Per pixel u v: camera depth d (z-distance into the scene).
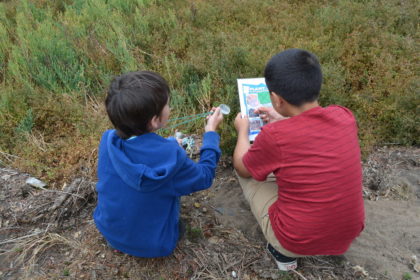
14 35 4.36
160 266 2.21
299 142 1.68
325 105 3.26
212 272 2.20
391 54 3.77
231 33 4.14
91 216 2.56
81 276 2.16
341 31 4.07
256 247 2.35
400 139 3.14
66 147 3.07
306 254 1.93
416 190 2.74
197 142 3.12
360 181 1.78
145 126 1.77
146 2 4.92
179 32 4.21
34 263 2.24
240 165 2.23
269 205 2.10
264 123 2.65
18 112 3.32
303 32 4.14
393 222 2.48
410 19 4.28
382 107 3.26
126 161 1.71
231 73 3.54
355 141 1.78
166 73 3.69
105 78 3.66
